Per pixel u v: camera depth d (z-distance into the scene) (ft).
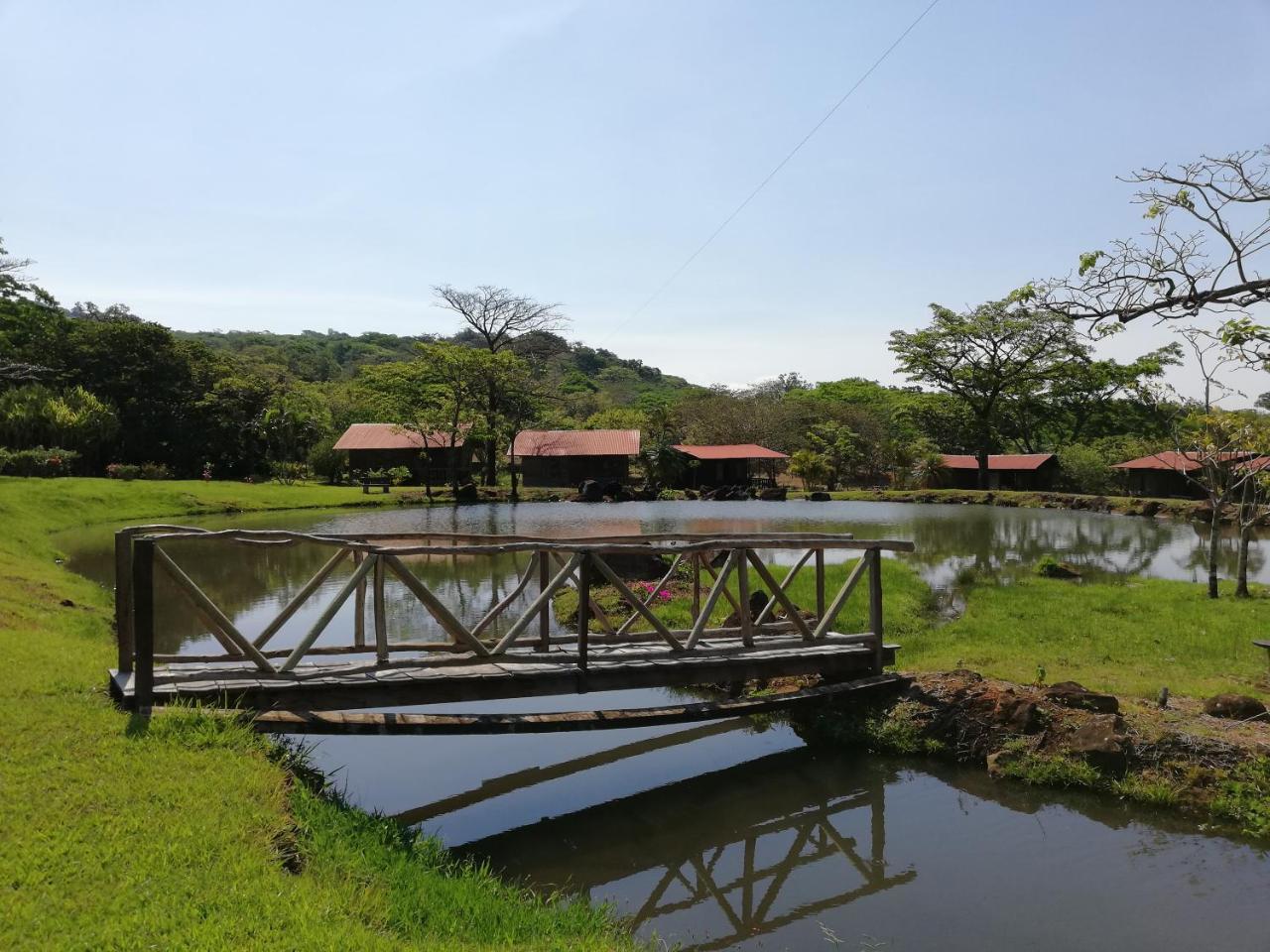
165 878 14.10
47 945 11.91
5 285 132.98
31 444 162.61
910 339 189.98
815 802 24.99
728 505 154.40
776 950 17.47
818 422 230.07
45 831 15.07
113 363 192.95
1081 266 20.83
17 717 20.11
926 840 22.56
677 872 21.11
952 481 202.80
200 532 22.97
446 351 177.47
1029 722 27.09
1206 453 56.75
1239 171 19.15
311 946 12.57
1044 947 17.43
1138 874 20.49
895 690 30.48
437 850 19.39
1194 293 19.51
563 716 25.50
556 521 118.52
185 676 23.73
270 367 248.32
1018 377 184.85
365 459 196.85
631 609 44.96
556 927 16.26
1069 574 66.44
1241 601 52.16
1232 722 27.17
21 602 38.34
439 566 69.26
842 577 58.59
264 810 17.19
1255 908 18.80
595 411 314.14
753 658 29.12
